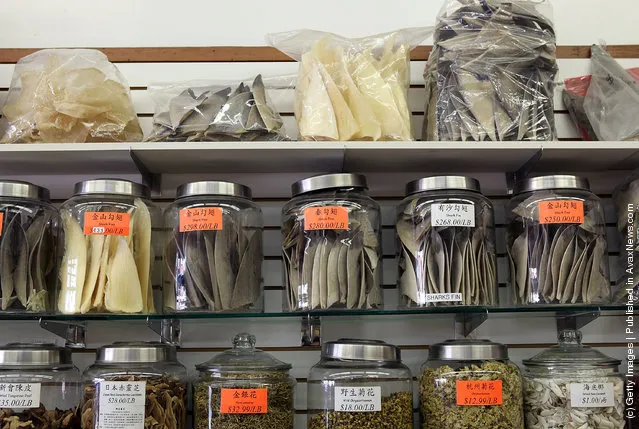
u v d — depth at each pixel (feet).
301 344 5.52
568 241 4.95
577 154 5.24
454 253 4.87
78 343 5.35
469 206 5.00
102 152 4.99
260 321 5.71
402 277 5.08
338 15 6.20
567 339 5.16
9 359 4.78
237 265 4.90
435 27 5.52
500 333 5.77
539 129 5.12
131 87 5.99
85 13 6.12
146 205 5.09
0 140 5.12
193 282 4.77
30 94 5.14
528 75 5.20
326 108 5.01
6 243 4.78
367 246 4.97
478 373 4.74
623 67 6.00
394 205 5.89
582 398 4.76
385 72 5.27
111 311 4.68
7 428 4.60
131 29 6.10
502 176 5.94
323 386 4.83
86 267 4.75
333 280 4.80
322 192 5.13
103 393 4.61
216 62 6.07
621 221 5.55
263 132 5.09
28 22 6.08
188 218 4.91
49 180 5.78
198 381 4.92
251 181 5.84
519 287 5.06
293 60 6.09
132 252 4.83
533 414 4.92
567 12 6.23
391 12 6.20
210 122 5.05
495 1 5.30
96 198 4.97
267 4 6.19
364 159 5.33
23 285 4.78
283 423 4.76
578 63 6.15
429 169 5.72
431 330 5.74
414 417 5.61
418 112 6.02
